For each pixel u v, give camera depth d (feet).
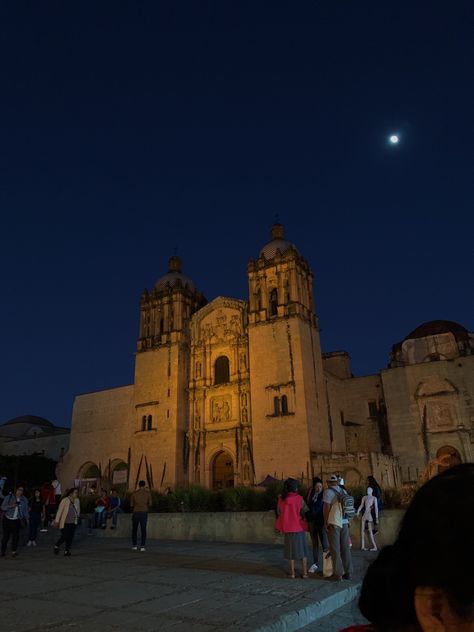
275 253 213.25
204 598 38.14
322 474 167.43
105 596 38.81
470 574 5.66
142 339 225.76
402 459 187.52
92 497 142.72
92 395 246.88
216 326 215.51
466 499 5.96
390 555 6.64
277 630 31.17
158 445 203.31
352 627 7.50
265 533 83.30
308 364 188.75
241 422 194.08
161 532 94.68
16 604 36.09
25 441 289.53
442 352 205.46
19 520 67.00
